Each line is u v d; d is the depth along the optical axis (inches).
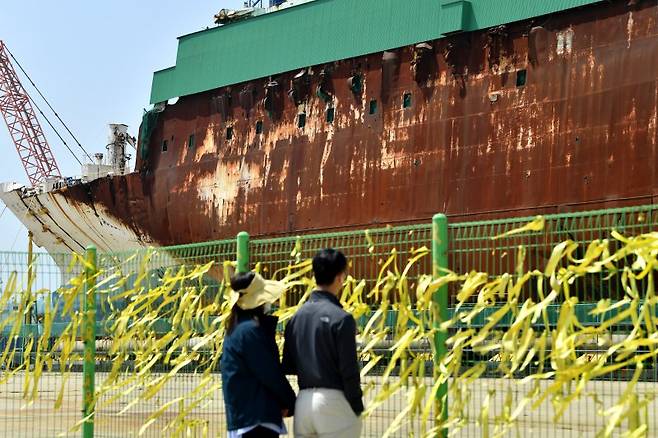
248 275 344.5
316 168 1760.6
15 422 684.1
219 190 1963.6
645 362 349.4
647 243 321.4
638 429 315.0
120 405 573.3
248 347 332.8
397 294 388.8
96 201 2279.8
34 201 2463.1
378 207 1648.6
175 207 2075.5
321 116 1768.0
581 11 1407.5
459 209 1526.8
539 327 364.5
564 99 1412.4
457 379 355.9
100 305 538.6
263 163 1871.3
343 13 1753.2
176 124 2094.0
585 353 350.6
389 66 1653.5
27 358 557.6
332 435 318.0
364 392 396.8
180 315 493.7
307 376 323.6
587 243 355.3
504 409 350.3
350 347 315.3
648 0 1331.2
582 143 1384.1
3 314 573.0
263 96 1884.8
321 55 1763.0
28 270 567.5
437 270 371.2
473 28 1531.7
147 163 2165.4
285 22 1863.9
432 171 1569.9
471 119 1528.1
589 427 408.8
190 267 496.7
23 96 3595.0
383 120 1656.0
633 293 323.6
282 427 339.9
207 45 2030.0
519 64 1480.1
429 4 1594.5
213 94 2005.4
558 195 1405.0
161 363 507.5
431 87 1589.6
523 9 1465.3
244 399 332.5
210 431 505.4
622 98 1343.5
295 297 449.4
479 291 387.5
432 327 368.5
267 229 1849.2
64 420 686.5
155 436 529.3
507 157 1475.1
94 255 530.3
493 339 360.8
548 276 339.6
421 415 369.4
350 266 430.3
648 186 1302.9
